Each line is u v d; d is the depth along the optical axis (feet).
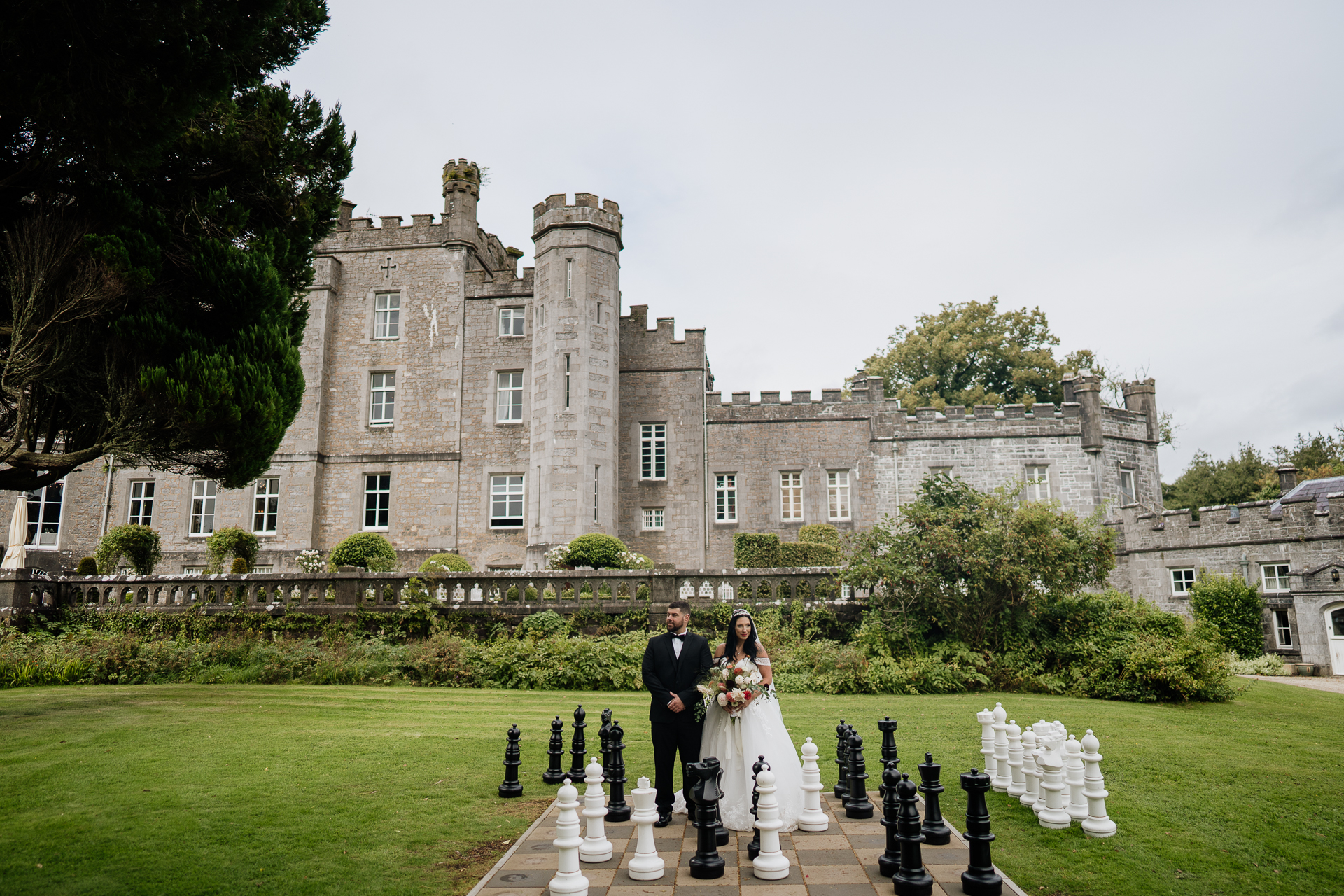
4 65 23.52
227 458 39.96
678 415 91.61
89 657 47.44
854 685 43.83
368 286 92.84
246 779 24.80
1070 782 20.66
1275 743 31.07
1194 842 19.62
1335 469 130.21
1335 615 70.28
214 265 36.11
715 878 16.38
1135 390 99.30
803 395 93.76
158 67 24.25
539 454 84.74
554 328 85.46
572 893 15.11
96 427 38.29
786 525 91.35
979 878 15.56
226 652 49.19
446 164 94.32
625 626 52.37
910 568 46.73
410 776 25.50
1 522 86.43
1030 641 46.29
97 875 17.04
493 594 55.47
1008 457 91.81
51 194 33.17
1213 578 76.59
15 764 26.43
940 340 140.46
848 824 20.20
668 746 20.93
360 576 54.13
